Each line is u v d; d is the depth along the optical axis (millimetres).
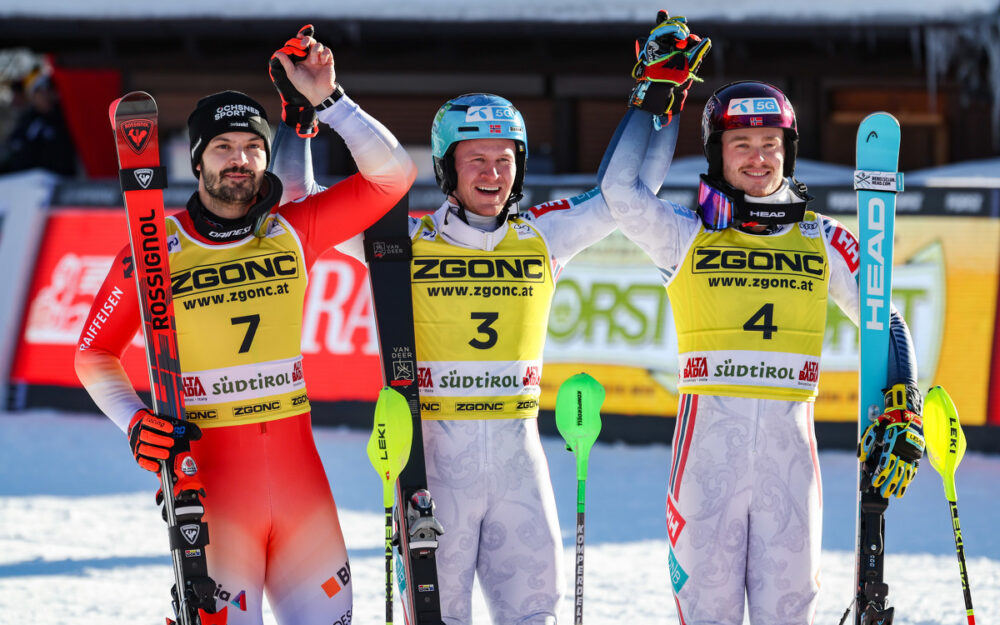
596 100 30094
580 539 8078
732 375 8289
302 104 8398
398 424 7660
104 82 31344
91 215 21625
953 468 8227
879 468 8078
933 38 26156
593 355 19406
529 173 30422
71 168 29891
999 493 16078
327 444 19047
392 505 7676
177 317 7797
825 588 11844
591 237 8773
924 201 18750
